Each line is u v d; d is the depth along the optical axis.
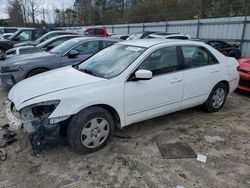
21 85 3.61
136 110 3.69
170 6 27.94
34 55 6.49
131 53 3.88
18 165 3.14
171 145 3.69
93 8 53.00
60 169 3.08
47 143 3.11
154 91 3.78
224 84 5.01
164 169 3.11
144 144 3.71
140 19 30.81
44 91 3.16
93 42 6.96
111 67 3.77
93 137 3.37
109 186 2.80
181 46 4.22
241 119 4.74
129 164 3.20
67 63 6.46
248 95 6.53
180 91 4.14
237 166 3.21
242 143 3.81
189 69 4.27
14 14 51.38
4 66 6.02
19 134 3.89
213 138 3.94
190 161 3.29
